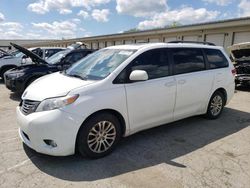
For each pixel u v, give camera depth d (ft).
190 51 15.39
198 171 10.36
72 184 9.30
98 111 11.03
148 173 10.16
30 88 12.06
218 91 17.40
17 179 9.57
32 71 23.82
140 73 11.56
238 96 26.73
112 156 11.64
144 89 12.39
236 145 13.11
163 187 9.18
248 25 46.14
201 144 13.20
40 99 10.59
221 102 17.79
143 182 9.49
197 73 15.43
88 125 10.71
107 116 11.28
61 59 28.40
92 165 10.75
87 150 10.91
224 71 17.49
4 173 9.98
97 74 12.09
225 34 51.26
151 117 13.11
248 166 10.83
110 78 11.44
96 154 11.24
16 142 13.00
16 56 36.60
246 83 30.60
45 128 10.05
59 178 9.69
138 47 13.24
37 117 10.19
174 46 14.51
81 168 10.47
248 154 12.03
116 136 11.89
